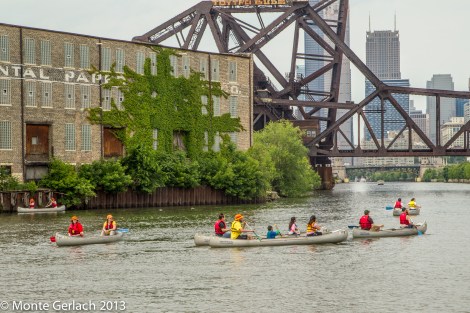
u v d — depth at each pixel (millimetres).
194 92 147000
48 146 127812
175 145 146125
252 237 73625
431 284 55031
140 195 132125
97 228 90125
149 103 139875
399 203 113375
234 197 145000
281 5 192500
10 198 115750
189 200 138875
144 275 58656
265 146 164875
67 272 60000
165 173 134125
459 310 48031
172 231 86875
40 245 74938
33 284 55562
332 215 113938
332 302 49844
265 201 150625
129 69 137250
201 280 56656
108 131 135500
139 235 82938
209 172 142000
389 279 56750
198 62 148000
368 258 66062
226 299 50781
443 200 164625
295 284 55094
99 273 59562
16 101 123875
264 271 60000
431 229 90375
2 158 122062
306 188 177125
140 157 131250
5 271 60500
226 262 64250
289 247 72688
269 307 48688
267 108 192375
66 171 124375
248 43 190375
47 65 127438
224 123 152250
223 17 190250
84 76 131500
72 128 130000
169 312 47750
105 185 125625
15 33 124000
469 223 99438
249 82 157625
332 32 196875
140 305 49406
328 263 63531
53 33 128125
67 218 104125
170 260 65438
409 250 70938
